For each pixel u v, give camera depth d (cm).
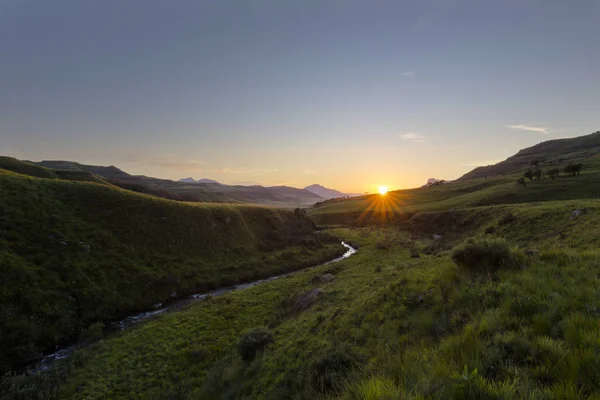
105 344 2342
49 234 3500
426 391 443
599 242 1894
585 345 484
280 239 6788
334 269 4378
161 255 4347
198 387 1633
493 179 14138
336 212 13838
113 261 3706
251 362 1536
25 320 2402
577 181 7719
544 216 3669
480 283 1033
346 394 618
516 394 408
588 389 396
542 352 516
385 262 4372
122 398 1653
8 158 9844
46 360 2178
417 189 19112
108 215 4456
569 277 855
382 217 11169
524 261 1112
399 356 720
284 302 2902
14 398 1634
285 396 1022
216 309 2955
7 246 3028
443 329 829
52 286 2878
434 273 1466
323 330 1531
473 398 401
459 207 8425
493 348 566
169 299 3622
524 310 712
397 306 1261
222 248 5359
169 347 2212
